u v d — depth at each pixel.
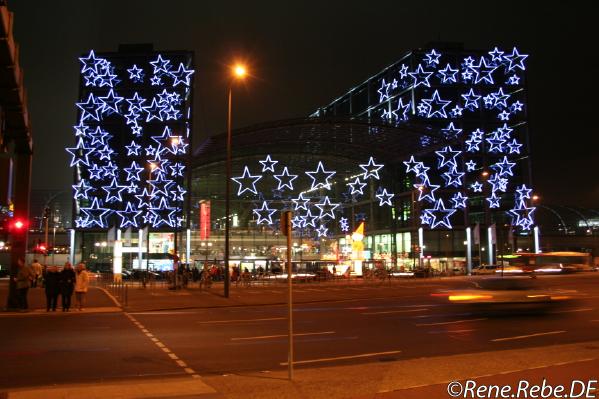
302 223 86.12
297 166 88.06
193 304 28.98
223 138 68.19
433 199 83.75
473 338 16.00
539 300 21.22
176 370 11.70
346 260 68.12
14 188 25.62
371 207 95.12
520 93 91.62
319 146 79.75
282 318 22.03
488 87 90.62
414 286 43.84
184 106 78.69
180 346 14.88
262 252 84.50
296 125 66.56
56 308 26.67
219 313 24.69
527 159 90.69
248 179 85.50
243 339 16.14
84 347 14.77
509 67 91.31
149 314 24.42
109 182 75.94
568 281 43.81
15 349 14.46
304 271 60.62
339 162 87.88
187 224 75.25
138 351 14.09
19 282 25.48
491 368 10.85
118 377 11.05
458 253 85.56
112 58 79.69
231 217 84.62
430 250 84.56
